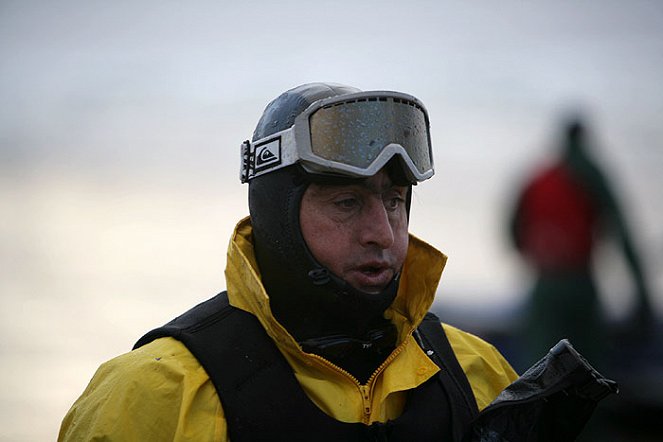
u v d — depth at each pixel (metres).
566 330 15.02
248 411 5.37
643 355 15.61
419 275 6.25
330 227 5.65
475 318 18.11
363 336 5.86
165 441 5.36
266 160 5.82
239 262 5.91
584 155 15.32
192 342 5.60
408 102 5.77
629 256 15.36
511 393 5.74
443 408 5.85
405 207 5.97
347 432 5.45
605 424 14.18
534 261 15.23
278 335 5.58
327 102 5.62
